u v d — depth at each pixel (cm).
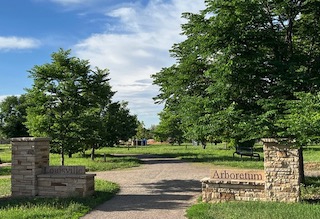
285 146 1156
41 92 1861
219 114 1255
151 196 1383
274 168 1165
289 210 975
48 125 1867
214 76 1278
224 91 1282
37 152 1403
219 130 1300
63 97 1914
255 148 4372
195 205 1137
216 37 1252
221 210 1021
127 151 5144
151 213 1076
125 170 2392
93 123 1955
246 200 1185
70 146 1914
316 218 880
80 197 1310
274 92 1251
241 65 1259
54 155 4066
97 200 1266
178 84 1633
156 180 1841
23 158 1403
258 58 1225
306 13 1443
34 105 1970
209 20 1279
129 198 1346
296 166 1143
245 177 1216
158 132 5722
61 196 1346
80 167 1384
